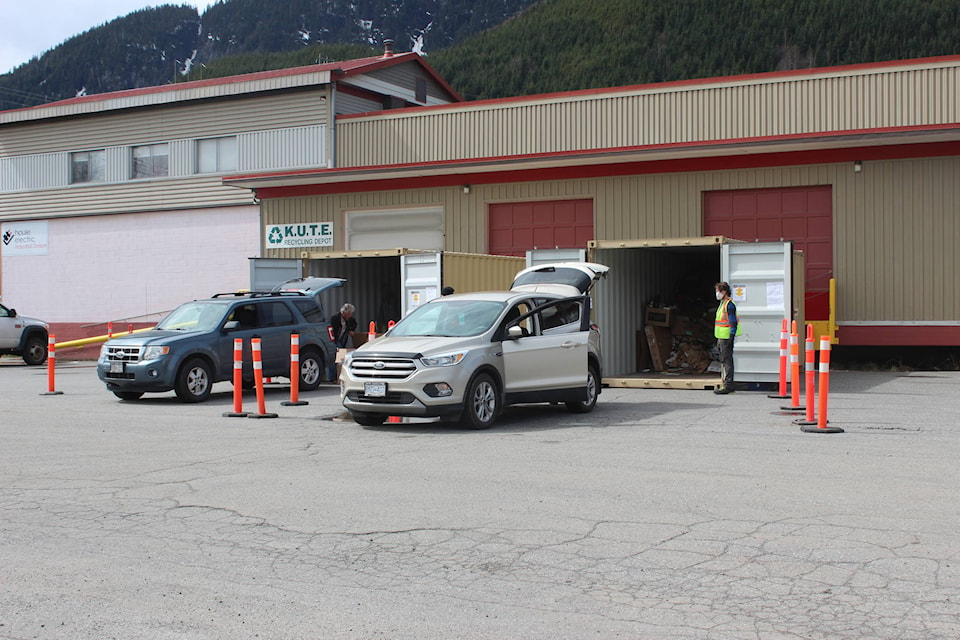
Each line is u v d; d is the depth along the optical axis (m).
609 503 8.02
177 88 33.78
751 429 12.45
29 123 36.81
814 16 111.62
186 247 33.88
